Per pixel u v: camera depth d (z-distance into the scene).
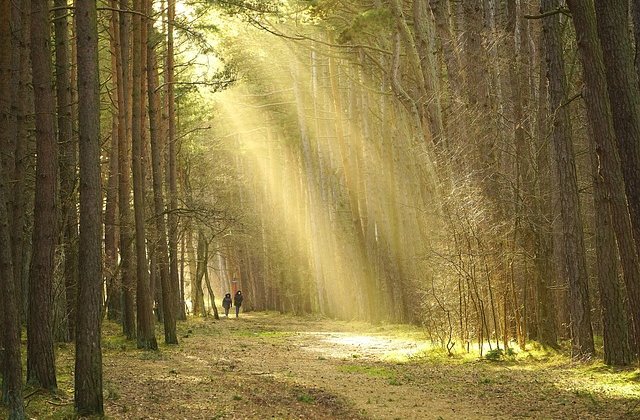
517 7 24.30
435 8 23.98
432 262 21.47
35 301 12.51
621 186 13.18
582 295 17.25
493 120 21.92
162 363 18.39
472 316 20.89
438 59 30.17
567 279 17.55
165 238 24.14
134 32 23.95
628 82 10.31
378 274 42.56
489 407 12.19
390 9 24.77
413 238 37.00
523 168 21.80
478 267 20.16
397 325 36.78
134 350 21.20
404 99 25.80
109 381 14.60
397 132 35.34
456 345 21.31
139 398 12.73
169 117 28.61
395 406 12.42
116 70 25.95
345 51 35.81
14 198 13.27
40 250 12.42
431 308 21.75
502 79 24.73
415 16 24.75
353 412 11.84
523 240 20.23
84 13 11.14
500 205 21.02
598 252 16.08
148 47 23.97
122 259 24.12
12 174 13.49
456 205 20.25
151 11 26.05
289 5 28.48
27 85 14.32
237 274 69.06
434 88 24.53
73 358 18.45
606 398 12.47
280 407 12.21
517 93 22.72
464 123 22.19
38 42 12.27
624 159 10.34
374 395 13.66
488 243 20.14
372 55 36.03
